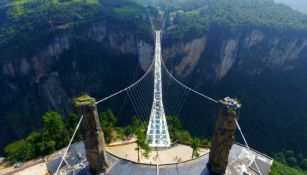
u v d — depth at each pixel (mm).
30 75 147250
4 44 145125
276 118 122375
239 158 59938
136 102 126500
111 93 145750
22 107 145000
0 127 140500
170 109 124375
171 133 83188
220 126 48625
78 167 55594
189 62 150125
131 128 78625
